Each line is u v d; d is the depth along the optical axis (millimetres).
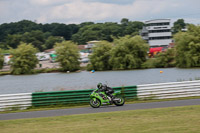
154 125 12664
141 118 14469
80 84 58594
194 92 23906
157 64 89875
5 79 77938
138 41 89875
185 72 71062
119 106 20625
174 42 86438
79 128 12812
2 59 97375
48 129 12906
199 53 79500
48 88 53812
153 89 23578
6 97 21359
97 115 16156
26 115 18453
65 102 22703
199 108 16875
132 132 11594
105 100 20609
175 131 11445
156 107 19141
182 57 83312
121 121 13945
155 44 166375
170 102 21344
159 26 166375
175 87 23750
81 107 21391
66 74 86375
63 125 13688
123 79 64812
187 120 13344
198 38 80500
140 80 61344
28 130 12836
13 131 12766
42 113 18984
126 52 89250
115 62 88938
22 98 21719
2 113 20203
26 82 68438
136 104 21156
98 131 12031
